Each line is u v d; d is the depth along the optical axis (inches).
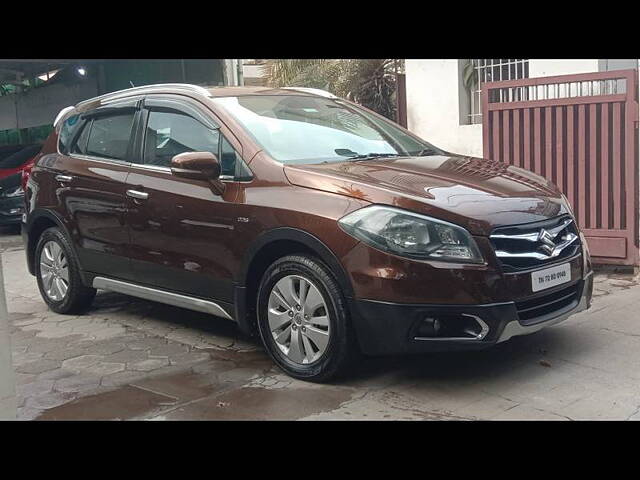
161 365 199.5
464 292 163.6
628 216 273.7
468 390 175.0
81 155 247.4
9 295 291.6
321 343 177.8
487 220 168.4
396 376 184.7
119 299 275.3
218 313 202.2
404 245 166.6
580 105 280.5
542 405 165.6
